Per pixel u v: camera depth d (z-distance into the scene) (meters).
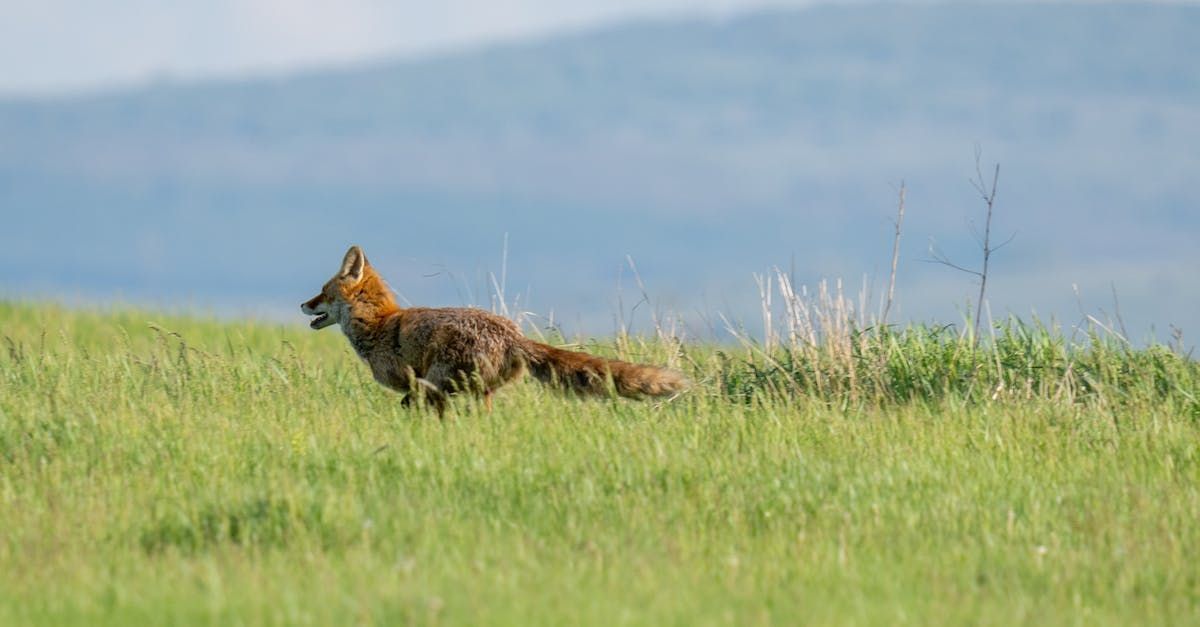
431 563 24.69
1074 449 33.78
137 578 23.73
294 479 29.50
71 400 35.72
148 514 27.12
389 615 21.77
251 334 62.16
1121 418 37.09
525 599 22.50
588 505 28.08
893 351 41.53
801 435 34.38
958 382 40.84
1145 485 30.81
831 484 29.83
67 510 27.19
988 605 23.39
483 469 30.27
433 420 35.53
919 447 33.28
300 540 25.52
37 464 30.97
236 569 24.00
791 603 23.03
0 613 22.08
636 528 26.86
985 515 28.30
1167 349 42.19
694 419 35.94
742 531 27.20
